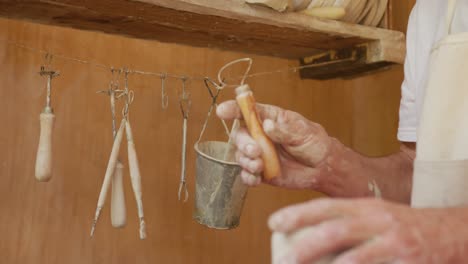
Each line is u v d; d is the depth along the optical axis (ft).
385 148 6.96
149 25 4.91
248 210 6.35
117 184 4.29
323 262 1.31
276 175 2.74
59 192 5.23
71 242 5.26
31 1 4.22
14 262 4.99
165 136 5.84
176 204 5.85
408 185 3.47
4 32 5.06
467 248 1.32
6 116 5.03
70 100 5.34
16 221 5.02
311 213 1.32
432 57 2.92
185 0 4.16
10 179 5.01
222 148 3.98
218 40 5.57
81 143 5.37
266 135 2.74
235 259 6.18
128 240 5.55
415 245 1.26
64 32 5.36
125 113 4.40
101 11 4.45
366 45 5.57
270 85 6.57
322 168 3.12
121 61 5.64
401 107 3.63
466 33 2.71
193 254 5.90
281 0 4.56
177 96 5.94
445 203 2.41
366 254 1.23
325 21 5.00
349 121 7.16
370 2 5.35
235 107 2.80
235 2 4.43
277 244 1.38
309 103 6.86
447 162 2.43
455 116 2.71
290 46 5.84
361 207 1.33
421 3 3.53
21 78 5.11
